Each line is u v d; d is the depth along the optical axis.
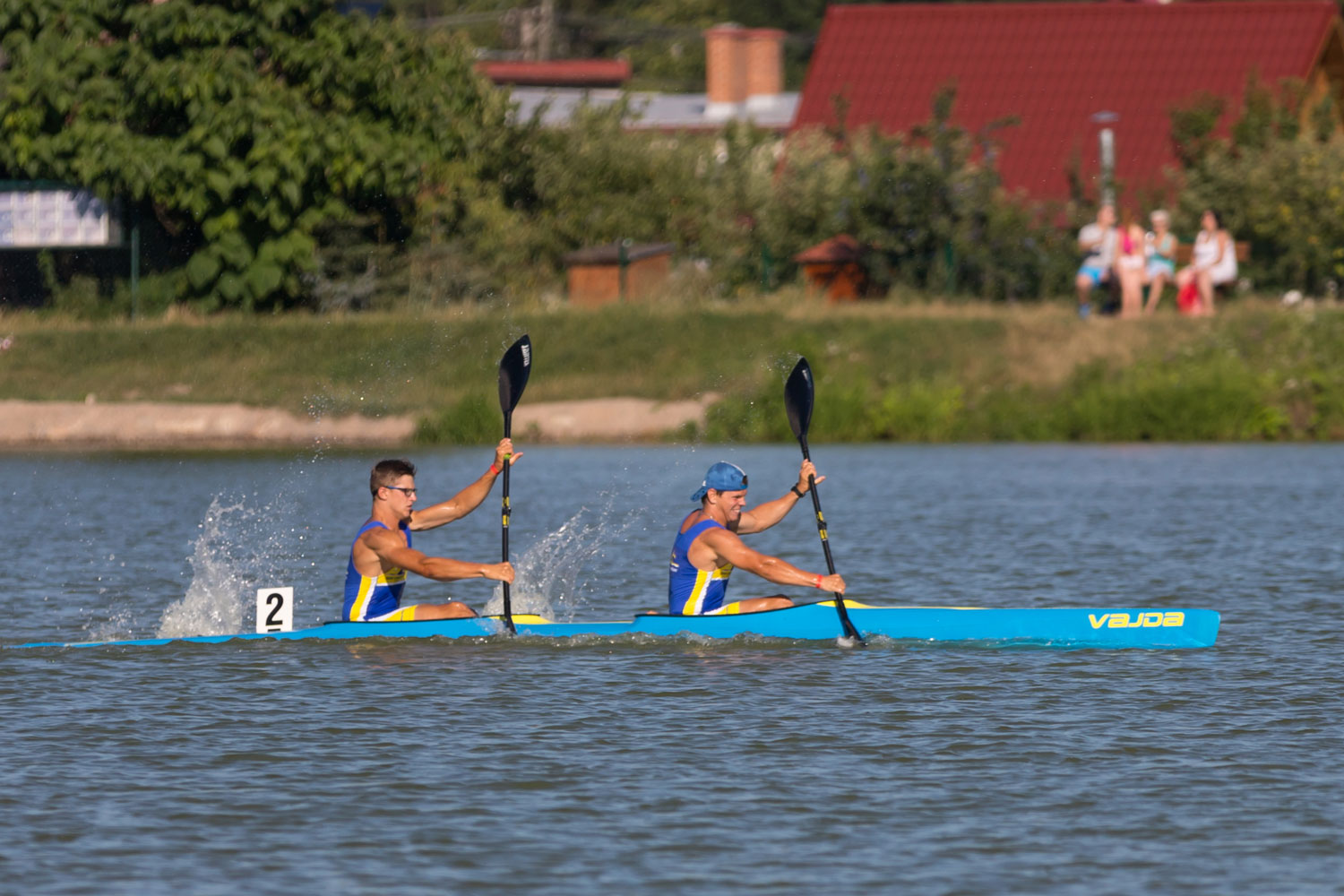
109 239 129.12
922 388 114.56
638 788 31.19
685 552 46.25
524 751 33.75
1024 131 176.12
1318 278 134.00
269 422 114.69
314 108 132.62
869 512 76.69
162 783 31.50
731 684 40.03
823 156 151.50
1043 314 123.00
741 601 46.84
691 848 27.83
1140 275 121.88
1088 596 53.16
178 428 113.75
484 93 150.50
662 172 154.00
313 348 123.38
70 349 122.69
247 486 88.12
